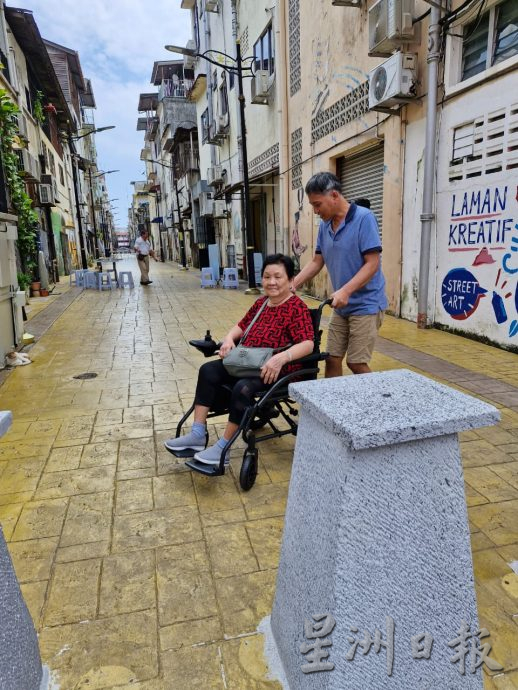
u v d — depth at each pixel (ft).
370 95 24.06
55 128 72.74
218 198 63.16
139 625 6.48
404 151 24.23
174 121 103.55
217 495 9.57
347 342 11.71
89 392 15.84
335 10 29.40
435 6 19.52
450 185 21.11
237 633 6.31
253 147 48.67
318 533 4.67
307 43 33.91
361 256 10.64
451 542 4.58
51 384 16.78
